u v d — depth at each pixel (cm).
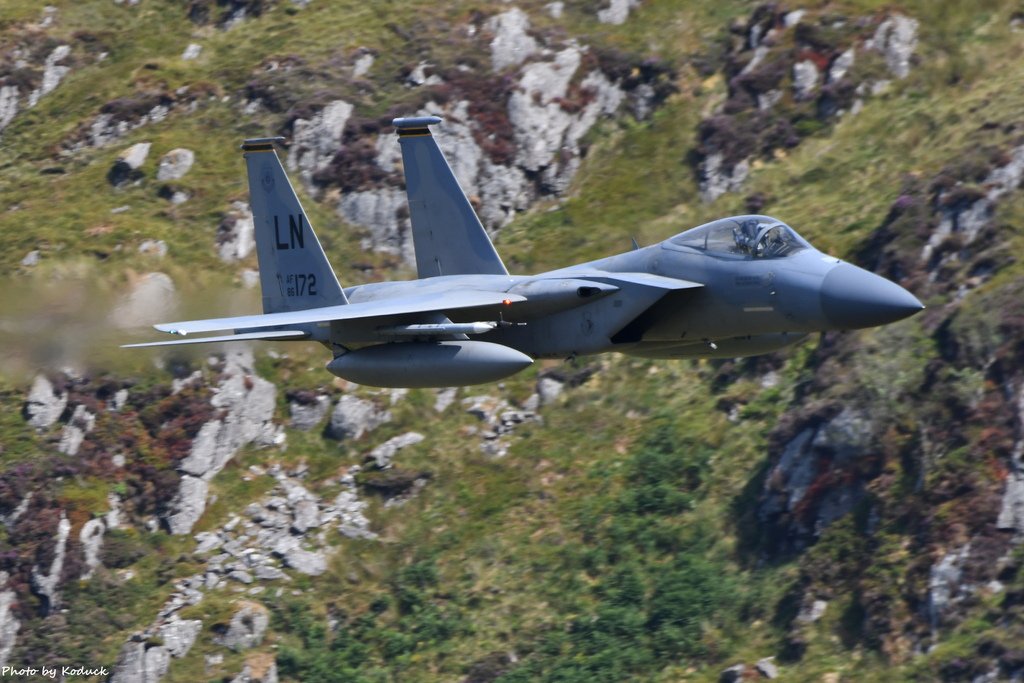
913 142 11538
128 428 10300
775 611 8269
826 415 9112
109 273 11650
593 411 10300
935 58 12406
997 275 9550
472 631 8725
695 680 7994
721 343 7319
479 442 10231
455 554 9325
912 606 7844
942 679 7344
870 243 10525
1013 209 10031
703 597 8506
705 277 6756
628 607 8606
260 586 9238
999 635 7369
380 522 9675
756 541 8800
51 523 9562
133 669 8681
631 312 6762
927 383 9019
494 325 6856
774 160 12188
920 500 8344
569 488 9662
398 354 7175
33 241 12125
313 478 10094
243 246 12056
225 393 10550
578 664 8269
